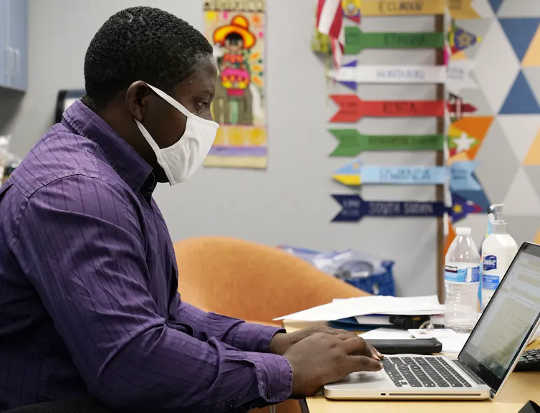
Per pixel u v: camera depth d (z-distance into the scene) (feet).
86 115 3.33
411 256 10.30
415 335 4.27
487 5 10.16
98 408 2.73
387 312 4.58
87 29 10.03
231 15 10.07
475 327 3.60
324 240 10.31
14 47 9.39
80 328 2.71
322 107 10.21
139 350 2.72
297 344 3.16
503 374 2.91
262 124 10.19
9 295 2.97
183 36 3.32
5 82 9.09
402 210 10.25
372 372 3.26
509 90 10.21
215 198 10.23
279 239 10.30
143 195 3.55
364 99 10.19
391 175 10.24
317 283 6.72
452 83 10.22
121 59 3.23
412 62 10.18
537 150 10.23
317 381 3.00
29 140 10.07
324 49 10.11
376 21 10.14
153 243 3.50
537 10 10.12
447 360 3.53
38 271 2.80
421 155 10.25
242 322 4.11
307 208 10.28
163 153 3.43
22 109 10.05
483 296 4.67
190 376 2.80
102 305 2.72
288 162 10.24
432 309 4.69
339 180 10.24
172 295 4.14
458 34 10.21
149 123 3.32
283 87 10.18
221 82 10.14
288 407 5.57
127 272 2.85
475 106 10.25
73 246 2.77
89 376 2.74
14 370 3.01
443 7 10.11
